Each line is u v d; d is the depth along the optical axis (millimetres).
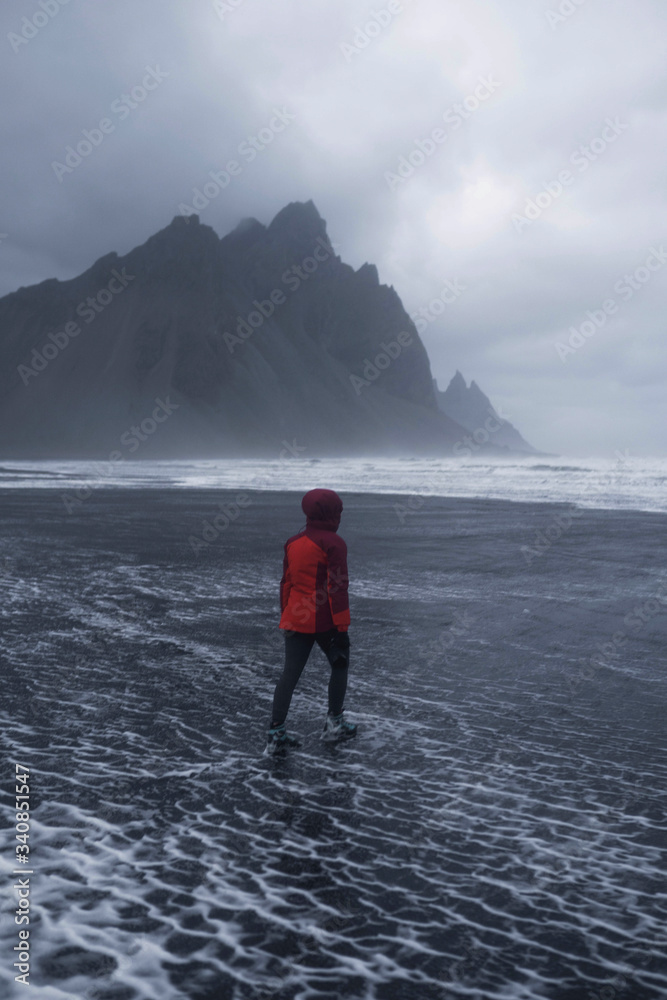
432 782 3578
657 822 3145
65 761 3830
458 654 6152
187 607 7988
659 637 6711
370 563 11484
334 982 2109
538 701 4918
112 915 2426
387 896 2561
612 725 4430
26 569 10633
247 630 6930
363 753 3984
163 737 4211
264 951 2246
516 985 2104
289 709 4754
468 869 2748
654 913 2467
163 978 2117
